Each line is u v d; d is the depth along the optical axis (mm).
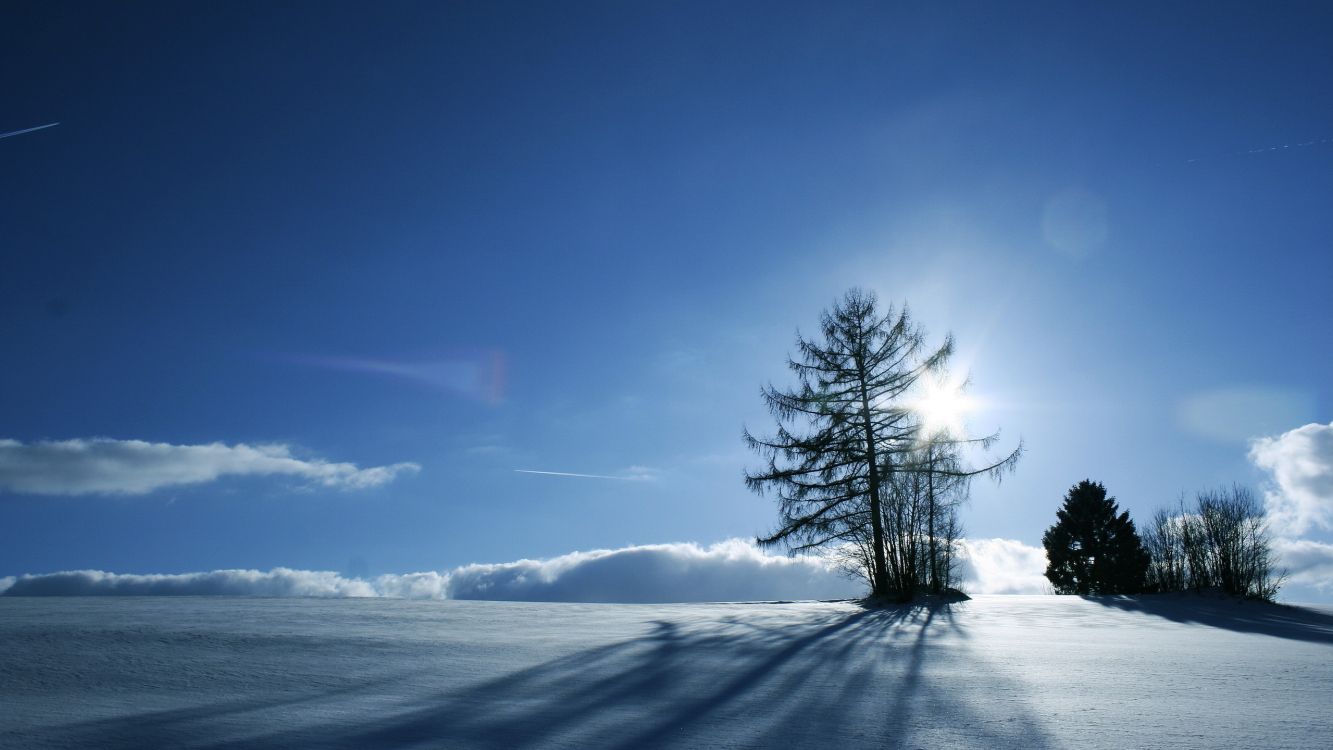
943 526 26734
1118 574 52906
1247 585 33656
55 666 7465
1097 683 6938
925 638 11133
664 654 8844
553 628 12078
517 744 4672
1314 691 6570
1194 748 4504
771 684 6844
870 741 4742
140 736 4844
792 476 27297
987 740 4754
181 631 9859
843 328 28000
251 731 4992
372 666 7836
